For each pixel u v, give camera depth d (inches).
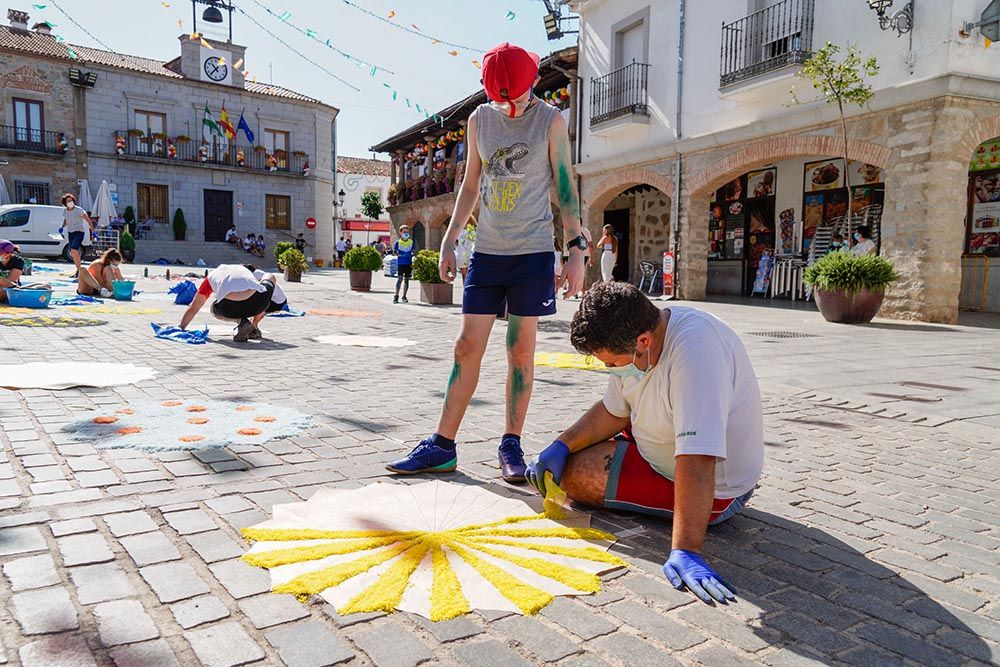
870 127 417.7
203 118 1258.6
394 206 1196.5
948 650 63.5
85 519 86.3
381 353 251.1
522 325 111.7
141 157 1186.6
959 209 388.5
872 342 308.7
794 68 447.2
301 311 413.1
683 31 559.2
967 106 380.2
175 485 100.0
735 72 498.3
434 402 167.3
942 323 389.4
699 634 64.8
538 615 67.2
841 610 70.5
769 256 614.5
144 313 349.7
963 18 373.7
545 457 94.4
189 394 164.6
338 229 1781.5
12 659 56.5
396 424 143.4
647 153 602.9
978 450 137.6
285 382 186.2
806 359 258.1
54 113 1118.4
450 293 489.1
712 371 76.0
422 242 1154.0
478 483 108.2
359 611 66.1
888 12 403.9
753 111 500.7
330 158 1451.8
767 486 111.8
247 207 1326.3
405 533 84.7
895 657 62.0
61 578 70.8
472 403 169.2
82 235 489.4
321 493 98.2
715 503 86.5
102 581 70.5
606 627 65.5
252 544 80.4
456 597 69.1
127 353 223.3
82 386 167.6
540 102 111.7
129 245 1043.3
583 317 77.1
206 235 1286.9
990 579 78.8
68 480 100.3
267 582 71.3
